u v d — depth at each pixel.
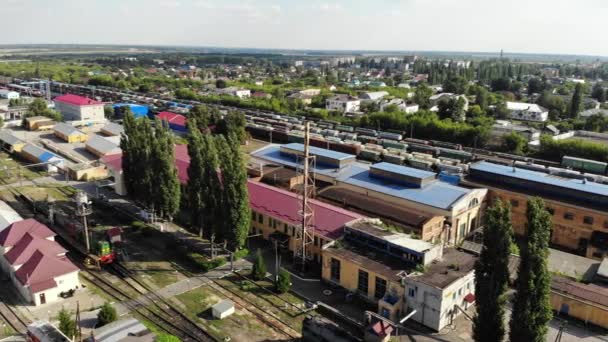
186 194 80.00
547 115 197.75
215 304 50.41
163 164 67.06
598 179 91.19
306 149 57.16
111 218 74.69
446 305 47.25
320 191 76.81
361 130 158.25
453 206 66.75
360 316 49.88
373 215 68.25
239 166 56.78
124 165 75.50
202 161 61.56
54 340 40.72
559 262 65.38
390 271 51.16
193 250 63.78
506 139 137.62
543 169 100.94
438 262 52.84
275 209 67.06
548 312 36.78
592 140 144.88
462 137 147.38
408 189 74.12
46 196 84.81
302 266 59.25
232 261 59.28
